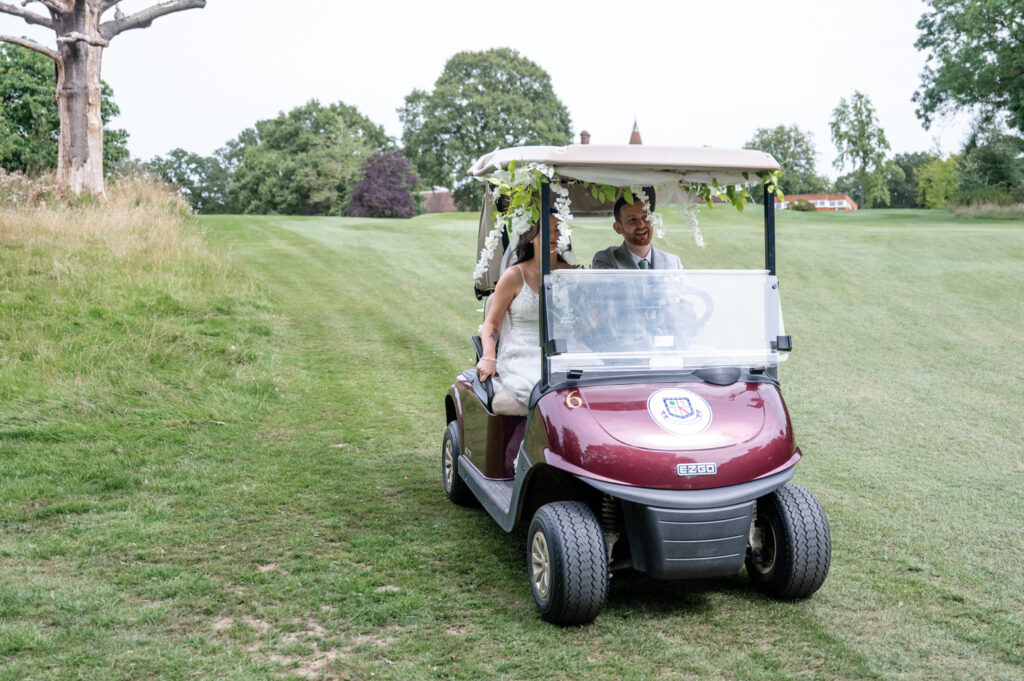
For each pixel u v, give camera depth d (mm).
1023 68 32188
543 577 3334
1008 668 2977
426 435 6340
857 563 3957
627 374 3473
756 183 3668
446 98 55344
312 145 57594
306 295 12039
